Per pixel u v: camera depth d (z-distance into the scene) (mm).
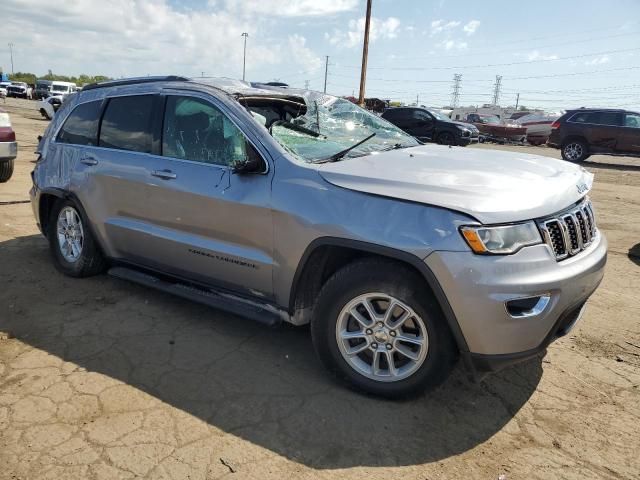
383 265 2879
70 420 2787
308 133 3760
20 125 21000
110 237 4328
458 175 3051
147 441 2645
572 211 3039
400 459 2582
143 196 3938
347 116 4402
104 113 4395
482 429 2824
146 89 4137
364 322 3010
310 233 3043
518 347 2695
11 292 4422
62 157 4660
